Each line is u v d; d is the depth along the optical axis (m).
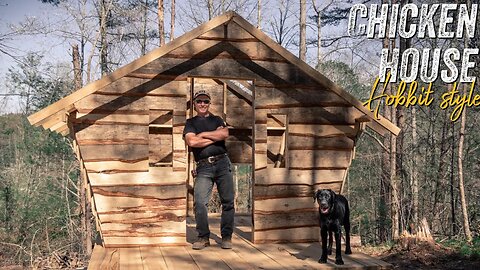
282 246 6.15
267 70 6.26
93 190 5.81
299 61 6.31
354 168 25.69
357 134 6.55
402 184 19.61
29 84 24.28
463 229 17.44
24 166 23.00
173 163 6.02
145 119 5.94
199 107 5.94
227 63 6.15
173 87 6.01
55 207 21.64
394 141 17.55
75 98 5.59
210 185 5.93
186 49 6.05
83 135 5.79
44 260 16.97
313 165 6.41
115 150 5.87
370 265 5.19
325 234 5.30
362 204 25.50
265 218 6.24
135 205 5.92
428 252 10.06
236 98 9.20
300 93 6.36
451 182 20.19
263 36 6.14
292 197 6.34
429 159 22.38
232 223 5.98
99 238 6.63
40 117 5.43
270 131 8.03
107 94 5.85
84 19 23.08
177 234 6.02
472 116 21.52
